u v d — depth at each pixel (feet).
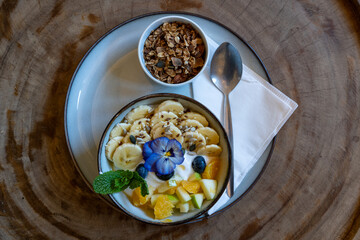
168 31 1.18
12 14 1.27
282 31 1.35
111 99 1.18
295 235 1.30
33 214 1.24
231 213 1.29
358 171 1.33
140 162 1.11
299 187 1.31
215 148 1.10
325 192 1.32
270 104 1.21
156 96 1.06
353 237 1.30
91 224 1.24
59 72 1.27
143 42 1.16
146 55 1.18
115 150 1.08
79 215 1.24
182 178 1.10
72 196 1.25
